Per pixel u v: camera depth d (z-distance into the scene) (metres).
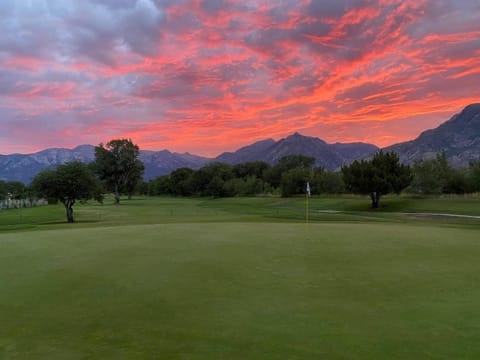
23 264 10.44
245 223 21.77
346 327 5.66
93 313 6.54
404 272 8.98
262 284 8.09
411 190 60.84
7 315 6.54
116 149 90.44
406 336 5.29
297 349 4.95
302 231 16.70
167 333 5.60
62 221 40.88
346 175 53.34
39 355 5.04
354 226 19.27
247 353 4.87
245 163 150.12
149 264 10.10
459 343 5.03
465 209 40.19
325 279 8.43
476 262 10.03
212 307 6.68
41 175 40.50
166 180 157.75
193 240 14.11
